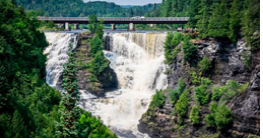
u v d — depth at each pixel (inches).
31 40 2603.3
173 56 3336.6
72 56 1835.6
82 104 3560.5
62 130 1836.9
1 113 1813.5
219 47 3053.6
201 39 3193.9
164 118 3053.6
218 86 3014.3
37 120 1982.0
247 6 2962.6
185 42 3149.6
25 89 2151.8
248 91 2635.3
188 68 3186.5
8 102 1877.5
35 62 2566.4
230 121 2667.3
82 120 2073.1
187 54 3134.8
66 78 1815.9
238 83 2903.5
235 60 2965.1
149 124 3132.4
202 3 3284.9
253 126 2549.2
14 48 2299.5
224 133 2696.9
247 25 2778.1
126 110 3481.8
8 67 2078.0
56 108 2283.5
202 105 2896.2
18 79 2148.1
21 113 1887.3
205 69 3080.7
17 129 1745.8
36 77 2351.1
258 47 2669.8
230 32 2984.7
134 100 3521.2
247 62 2861.7
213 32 3056.1
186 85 3176.7
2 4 2522.1
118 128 3198.8
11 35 2279.8
